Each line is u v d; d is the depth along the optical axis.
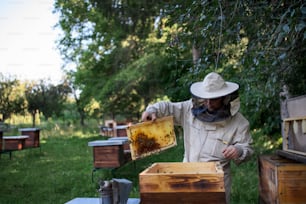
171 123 1.75
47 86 21.06
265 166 2.03
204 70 2.94
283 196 1.72
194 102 2.02
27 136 8.97
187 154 2.15
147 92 11.72
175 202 1.23
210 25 2.39
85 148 10.51
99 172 6.13
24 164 7.71
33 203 4.40
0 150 7.96
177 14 2.68
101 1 9.94
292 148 2.07
